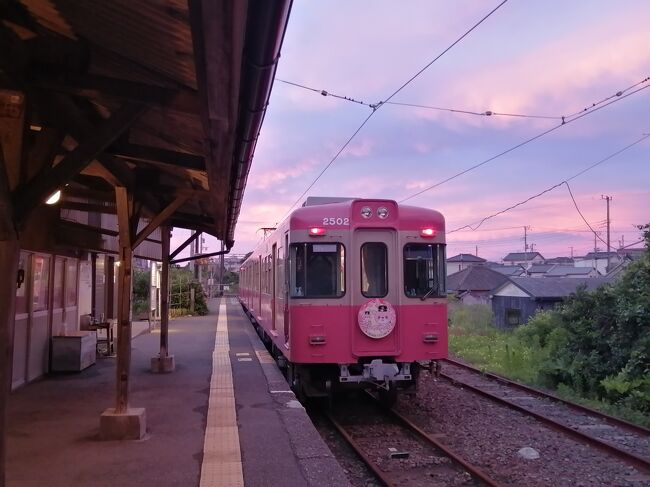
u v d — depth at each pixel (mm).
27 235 8883
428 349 8773
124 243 6547
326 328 8594
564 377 12836
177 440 6148
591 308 13906
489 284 51188
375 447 7531
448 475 6434
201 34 2660
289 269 8781
